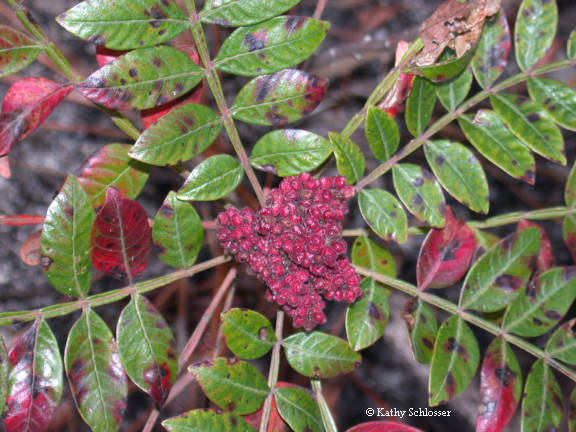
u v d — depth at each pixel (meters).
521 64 0.24
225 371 0.22
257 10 0.21
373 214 0.24
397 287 0.24
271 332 0.23
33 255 0.26
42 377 0.21
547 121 0.24
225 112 0.22
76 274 0.21
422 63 0.23
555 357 0.23
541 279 0.24
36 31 0.21
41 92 0.22
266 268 0.22
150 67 0.21
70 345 0.21
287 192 0.22
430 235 0.24
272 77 0.22
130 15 0.20
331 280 0.22
